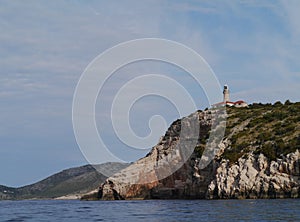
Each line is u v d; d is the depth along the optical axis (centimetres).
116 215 7762
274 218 5956
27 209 11594
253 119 15188
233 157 12950
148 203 11912
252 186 11756
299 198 10850
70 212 9162
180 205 10119
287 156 11556
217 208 8425
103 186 16112
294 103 16700
